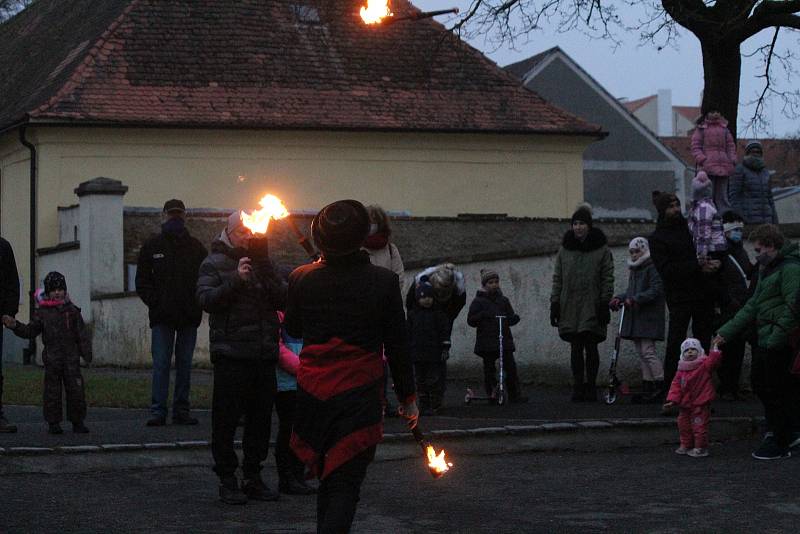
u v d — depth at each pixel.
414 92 39.88
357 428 7.39
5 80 43.47
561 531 9.22
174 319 14.74
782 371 12.45
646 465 12.41
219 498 10.66
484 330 17.23
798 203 57.56
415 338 15.70
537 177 40.62
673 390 13.02
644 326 16.78
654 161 56.22
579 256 17.08
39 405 18.00
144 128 36.28
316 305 7.59
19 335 13.80
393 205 39.12
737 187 19.34
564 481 11.52
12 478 11.70
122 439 13.05
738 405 15.97
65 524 9.55
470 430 13.38
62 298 13.97
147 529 9.37
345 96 38.97
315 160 38.31
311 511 10.13
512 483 11.44
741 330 12.72
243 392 10.42
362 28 40.91
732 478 11.41
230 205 37.38
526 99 41.03
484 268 21.62
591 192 55.62
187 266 14.91
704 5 24.64
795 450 12.84
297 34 40.06
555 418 14.81
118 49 37.84
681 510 9.95
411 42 41.16
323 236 7.68
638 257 16.86
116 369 27.09
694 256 16.00
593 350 17.17
